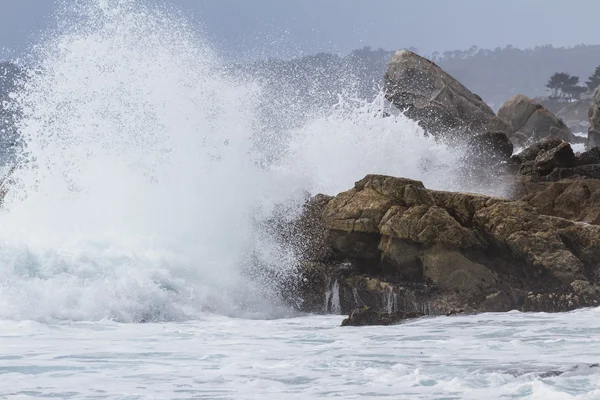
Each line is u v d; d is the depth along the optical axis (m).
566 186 68.56
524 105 131.75
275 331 49.31
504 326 49.28
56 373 36.06
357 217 61.97
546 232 58.34
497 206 59.50
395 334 47.41
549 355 39.59
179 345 43.72
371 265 62.59
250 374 35.78
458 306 57.25
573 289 56.12
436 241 58.91
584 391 31.62
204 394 32.25
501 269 58.91
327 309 61.75
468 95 106.12
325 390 32.78
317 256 63.62
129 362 38.69
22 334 46.34
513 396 31.36
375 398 31.44
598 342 43.09
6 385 33.69
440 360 38.59
